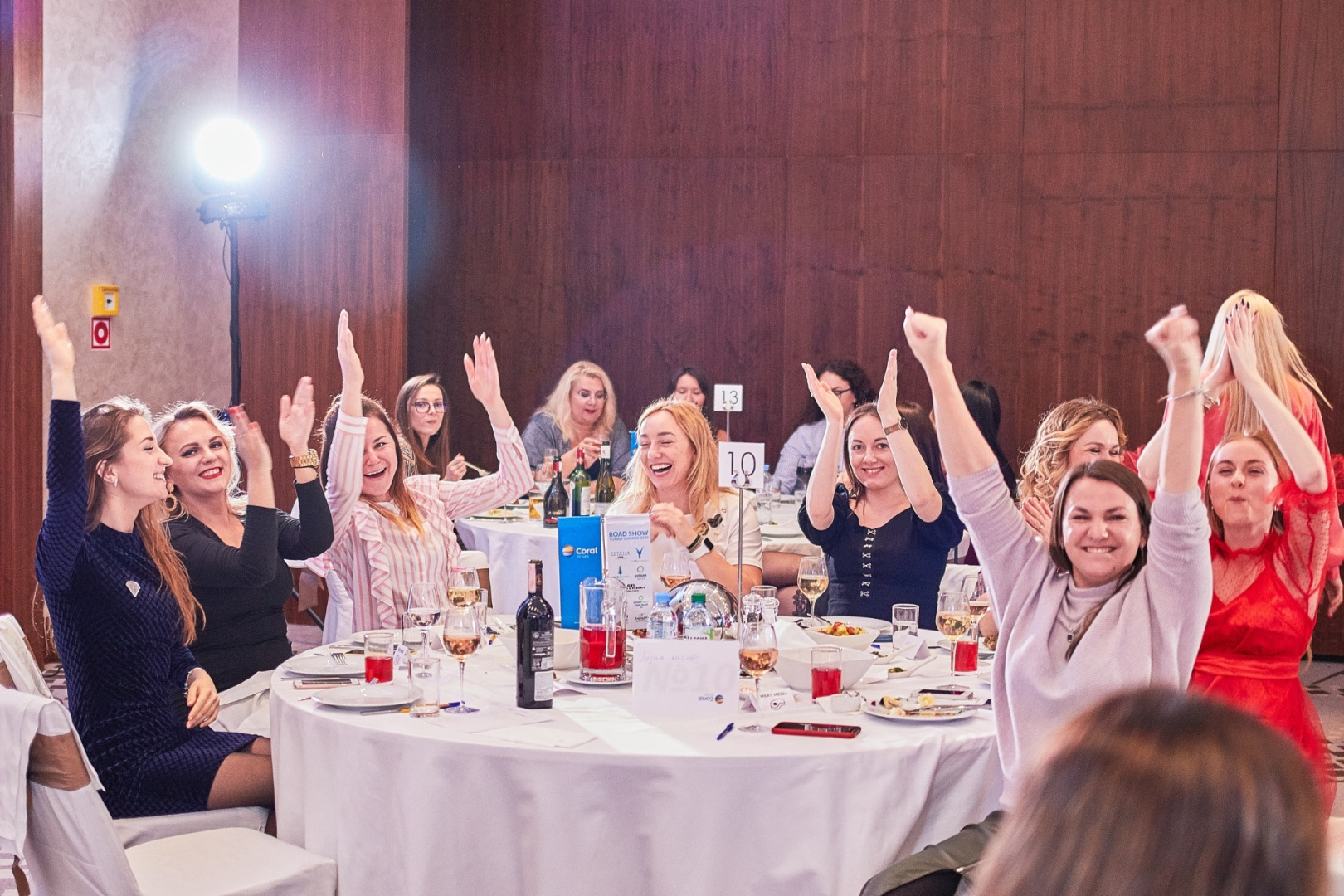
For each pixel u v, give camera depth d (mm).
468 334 7297
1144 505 2137
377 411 3723
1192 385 1980
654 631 2645
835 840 2203
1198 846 676
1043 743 796
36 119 5480
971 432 2215
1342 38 6270
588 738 2291
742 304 7086
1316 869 683
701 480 3479
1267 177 6410
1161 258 6574
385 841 2361
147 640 2777
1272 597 2568
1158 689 770
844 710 2482
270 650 3334
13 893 2980
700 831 2178
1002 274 6789
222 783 2756
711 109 7043
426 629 2686
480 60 7195
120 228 6074
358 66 6504
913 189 6871
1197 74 6477
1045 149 6695
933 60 6809
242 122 6520
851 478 3762
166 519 3104
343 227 6562
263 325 6652
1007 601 2230
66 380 2678
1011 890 718
